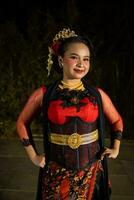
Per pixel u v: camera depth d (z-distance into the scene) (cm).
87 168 280
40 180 293
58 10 813
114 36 800
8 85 720
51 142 280
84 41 283
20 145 609
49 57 293
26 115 288
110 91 759
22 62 732
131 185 468
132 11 803
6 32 748
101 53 785
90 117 276
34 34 752
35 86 723
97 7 834
